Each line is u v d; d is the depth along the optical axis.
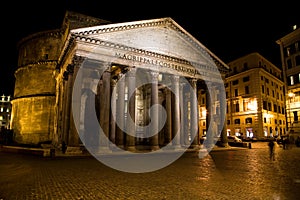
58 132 27.91
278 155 21.16
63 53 24.41
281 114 56.47
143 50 24.06
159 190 7.72
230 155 21.50
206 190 7.68
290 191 7.47
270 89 53.22
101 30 21.72
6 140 39.56
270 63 54.56
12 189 7.93
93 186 8.37
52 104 36.38
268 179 9.62
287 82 40.62
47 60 38.03
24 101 38.84
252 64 50.78
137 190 7.73
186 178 9.95
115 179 9.73
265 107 49.81
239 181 9.21
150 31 25.30
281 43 42.19
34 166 13.68
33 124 36.94
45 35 39.44
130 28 23.62
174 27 27.17
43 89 37.66
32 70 39.34
